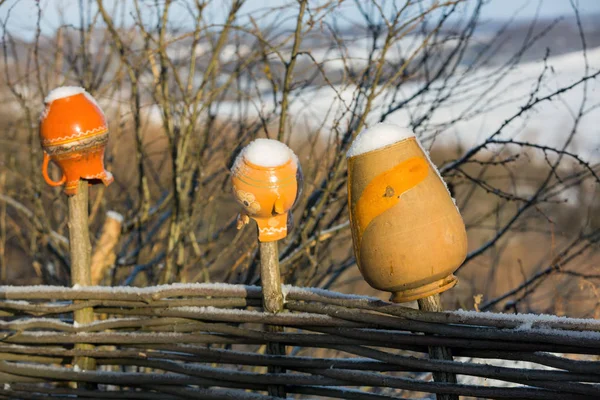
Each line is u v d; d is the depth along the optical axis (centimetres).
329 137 328
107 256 370
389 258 193
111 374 264
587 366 190
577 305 393
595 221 414
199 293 245
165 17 346
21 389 280
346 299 221
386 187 192
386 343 219
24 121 434
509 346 198
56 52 407
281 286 235
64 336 267
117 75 364
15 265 560
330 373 228
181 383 254
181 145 345
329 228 340
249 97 339
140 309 256
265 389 242
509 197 321
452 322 203
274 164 215
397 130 198
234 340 243
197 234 434
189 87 351
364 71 320
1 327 277
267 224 226
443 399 213
